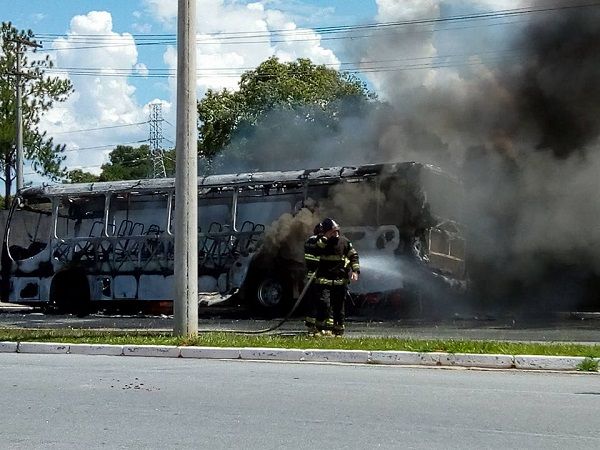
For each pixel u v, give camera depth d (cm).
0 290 2080
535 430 596
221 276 1862
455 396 739
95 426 614
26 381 841
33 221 2073
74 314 2019
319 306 1234
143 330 1384
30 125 3497
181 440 566
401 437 574
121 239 1970
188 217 1191
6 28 3441
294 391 768
